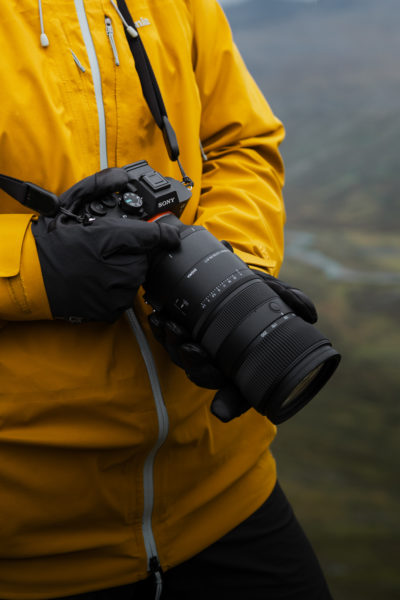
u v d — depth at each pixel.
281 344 0.82
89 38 0.91
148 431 0.97
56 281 0.83
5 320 0.90
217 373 0.85
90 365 0.93
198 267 0.85
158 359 0.97
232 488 1.11
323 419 8.49
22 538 0.97
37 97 0.88
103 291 0.83
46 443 0.92
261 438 1.13
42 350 0.92
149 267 0.87
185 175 0.98
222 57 1.08
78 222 0.86
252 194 1.07
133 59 0.94
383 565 4.64
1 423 0.92
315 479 6.77
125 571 1.02
